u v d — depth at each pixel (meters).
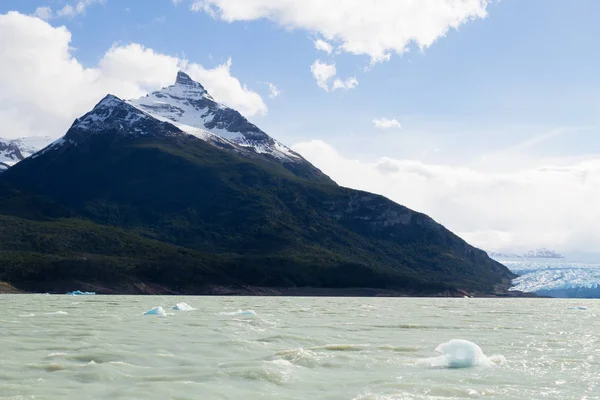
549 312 79.00
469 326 47.94
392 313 67.88
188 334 36.56
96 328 40.09
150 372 23.00
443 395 19.88
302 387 20.83
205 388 20.31
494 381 22.27
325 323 48.34
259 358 26.70
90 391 19.64
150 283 167.75
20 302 84.69
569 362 27.19
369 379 22.28
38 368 23.38
